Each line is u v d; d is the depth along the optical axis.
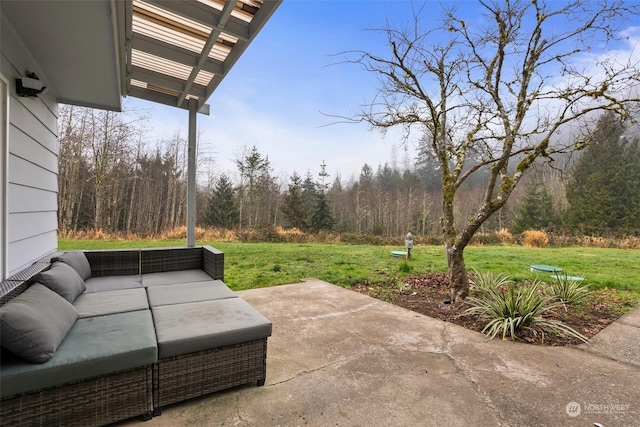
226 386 2.02
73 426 1.58
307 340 2.89
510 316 3.22
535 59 3.75
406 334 3.08
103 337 1.82
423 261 7.67
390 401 1.98
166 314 2.27
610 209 16.33
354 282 5.33
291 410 1.88
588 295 4.43
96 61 2.80
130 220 15.64
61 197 13.02
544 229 16.84
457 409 1.92
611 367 2.50
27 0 1.91
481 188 20.08
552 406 1.97
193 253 4.08
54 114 3.80
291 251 9.28
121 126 14.34
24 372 1.45
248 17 2.72
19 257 2.70
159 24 2.85
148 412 1.78
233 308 2.43
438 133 4.30
